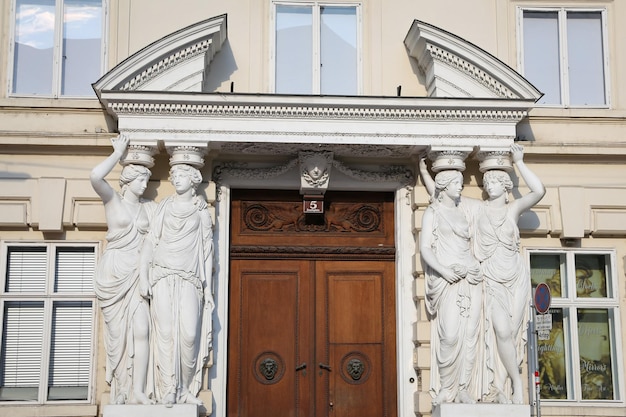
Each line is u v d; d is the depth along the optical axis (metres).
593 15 11.91
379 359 11.49
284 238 11.63
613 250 11.51
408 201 11.51
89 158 11.06
